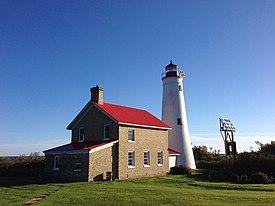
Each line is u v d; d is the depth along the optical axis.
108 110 31.23
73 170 26.86
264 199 15.82
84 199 16.22
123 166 29.06
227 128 48.41
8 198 17.16
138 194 17.77
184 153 39.28
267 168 29.98
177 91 41.78
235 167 31.91
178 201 15.45
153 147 33.56
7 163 37.72
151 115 37.94
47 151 29.55
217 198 16.23
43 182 25.09
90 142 30.72
